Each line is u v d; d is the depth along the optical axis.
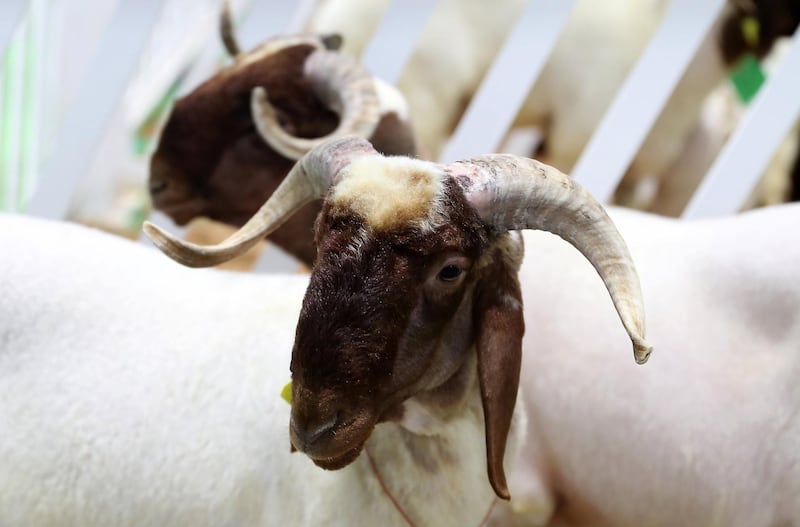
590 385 2.36
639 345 1.42
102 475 1.99
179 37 4.89
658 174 3.93
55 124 4.90
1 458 2.03
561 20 3.26
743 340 2.27
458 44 3.88
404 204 1.49
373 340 1.48
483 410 1.76
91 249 2.27
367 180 1.51
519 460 2.46
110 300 2.16
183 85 4.43
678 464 2.28
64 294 2.15
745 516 2.22
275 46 2.95
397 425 1.85
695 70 3.78
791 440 2.17
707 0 3.08
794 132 3.97
